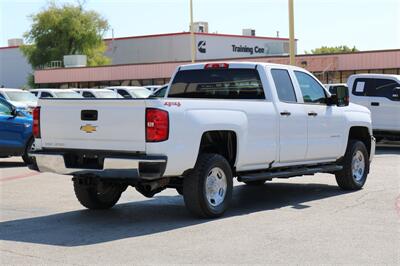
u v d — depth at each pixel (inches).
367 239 289.3
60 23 3102.9
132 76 2181.3
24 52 3171.8
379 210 365.7
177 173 322.0
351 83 843.4
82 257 261.3
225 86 399.9
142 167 309.7
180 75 418.6
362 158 461.1
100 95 1219.9
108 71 2239.2
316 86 428.1
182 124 319.6
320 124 417.4
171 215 358.3
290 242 283.9
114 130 320.8
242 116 354.3
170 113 314.7
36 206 395.2
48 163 340.5
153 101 311.6
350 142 454.3
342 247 274.1
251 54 3196.4
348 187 451.8
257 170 381.1
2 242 291.7
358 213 356.2
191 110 326.3
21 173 575.2
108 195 377.7
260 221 334.3
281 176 384.8
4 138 609.0
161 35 3070.9
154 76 2135.8
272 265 246.1
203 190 333.7
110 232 312.0
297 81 408.2
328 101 433.7
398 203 390.9
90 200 370.9
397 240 287.4
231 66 397.4
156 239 293.7
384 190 450.6
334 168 428.8
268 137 373.7
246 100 366.9
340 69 1723.7
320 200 407.8
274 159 380.5
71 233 311.0
